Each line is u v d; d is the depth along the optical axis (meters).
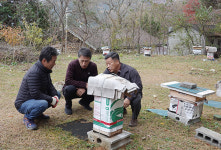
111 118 2.62
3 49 9.14
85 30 14.80
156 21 16.47
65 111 3.88
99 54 14.70
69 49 14.87
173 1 16.09
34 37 10.24
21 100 3.11
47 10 14.38
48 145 2.71
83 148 2.66
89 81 2.73
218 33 14.47
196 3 15.14
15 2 13.75
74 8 14.35
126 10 15.67
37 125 3.29
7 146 2.62
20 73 7.40
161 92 5.65
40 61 3.06
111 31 15.28
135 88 2.54
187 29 15.09
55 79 6.69
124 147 2.73
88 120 3.59
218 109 4.46
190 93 3.33
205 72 8.53
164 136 3.08
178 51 16.09
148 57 12.81
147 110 4.16
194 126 3.46
